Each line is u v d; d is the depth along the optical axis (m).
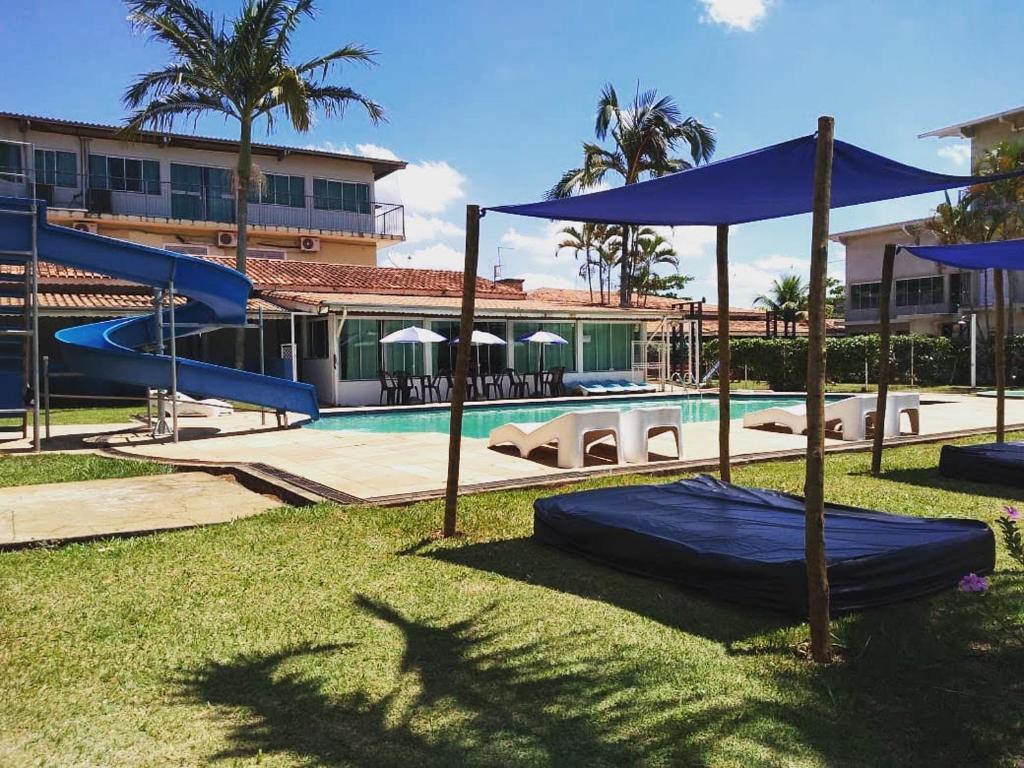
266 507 7.20
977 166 31.00
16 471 9.21
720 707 3.24
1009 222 30.05
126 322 15.60
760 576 4.34
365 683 3.50
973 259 9.49
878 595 4.37
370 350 22.27
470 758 2.86
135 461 9.97
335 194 35.56
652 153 31.25
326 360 22.08
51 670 3.64
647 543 4.98
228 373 13.78
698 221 7.37
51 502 7.44
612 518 5.43
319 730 3.08
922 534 4.86
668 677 3.54
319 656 3.80
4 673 3.61
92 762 2.85
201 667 3.68
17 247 11.40
